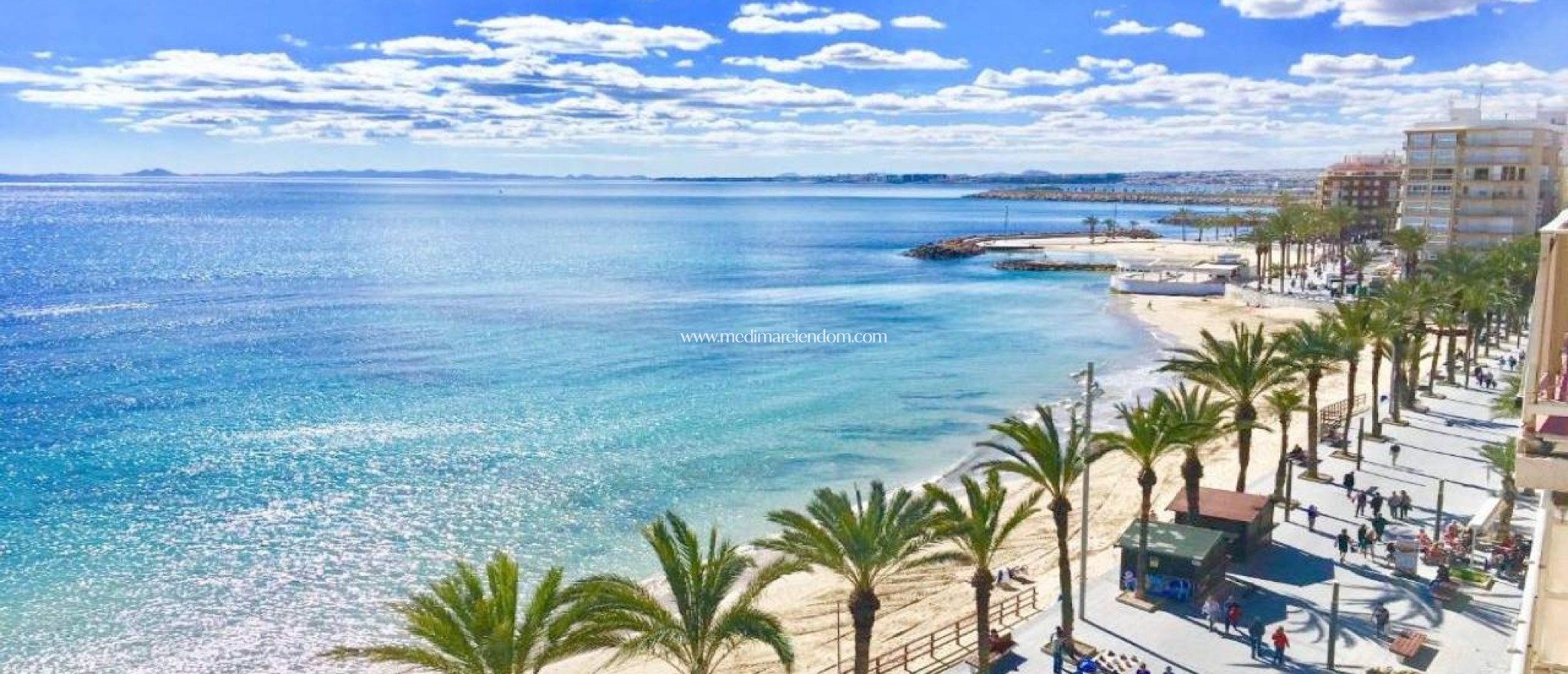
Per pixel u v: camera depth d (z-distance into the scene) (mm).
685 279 174250
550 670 35844
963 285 166000
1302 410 48531
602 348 103375
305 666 36656
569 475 59219
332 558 46594
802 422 72125
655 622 24562
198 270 181250
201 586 43469
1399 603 36281
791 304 140250
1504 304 79750
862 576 27688
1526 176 135375
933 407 77000
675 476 59375
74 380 85625
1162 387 82750
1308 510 44781
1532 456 13734
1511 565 38656
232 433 68438
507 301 141625
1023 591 40281
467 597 23078
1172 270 160250
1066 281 171125
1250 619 35406
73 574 44500
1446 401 71188
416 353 99750
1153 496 52625
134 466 60625
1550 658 16875
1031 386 84500
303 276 172875
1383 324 57500
